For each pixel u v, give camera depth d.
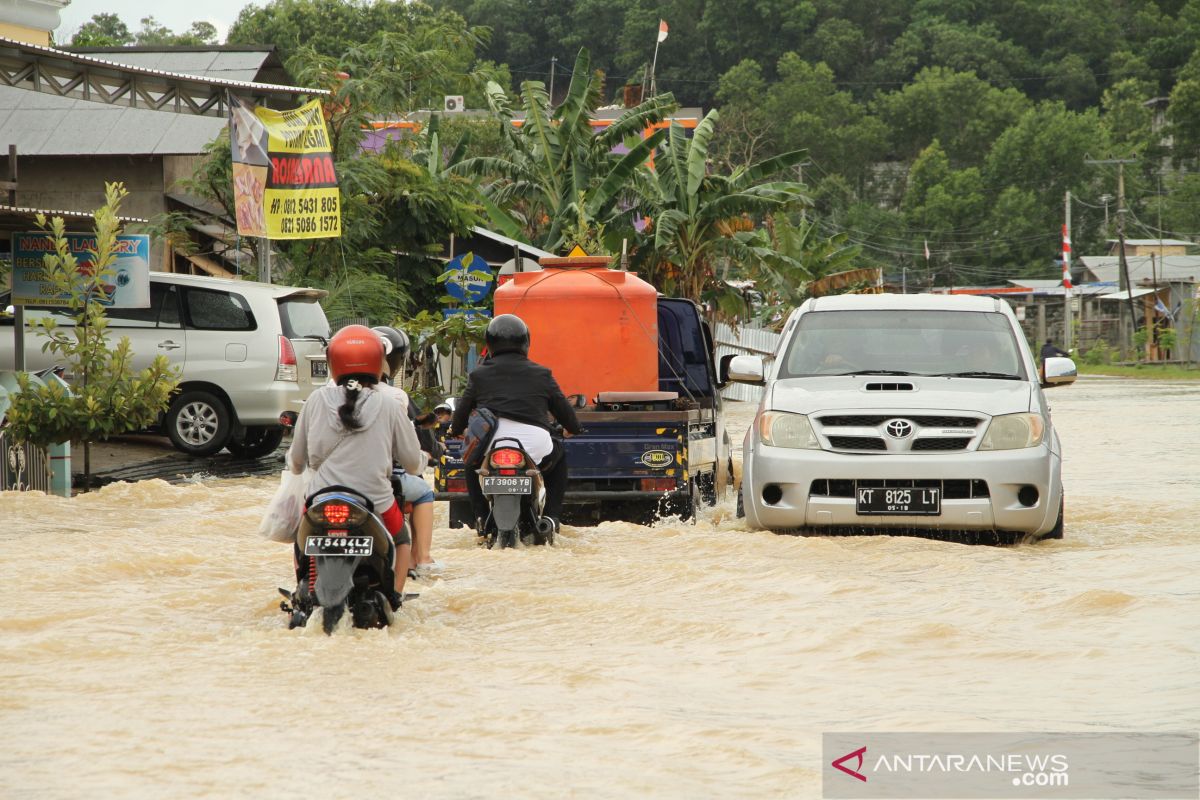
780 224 119.88
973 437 24.83
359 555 15.99
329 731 11.73
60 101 68.50
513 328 24.73
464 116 118.88
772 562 22.08
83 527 27.30
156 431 42.75
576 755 10.94
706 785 10.07
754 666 14.63
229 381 42.19
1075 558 22.95
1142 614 17.23
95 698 12.98
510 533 23.64
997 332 28.36
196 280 42.66
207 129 66.88
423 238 68.31
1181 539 25.91
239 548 24.02
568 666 14.57
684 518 28.52
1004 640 15.86
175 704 12.74
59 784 10.11
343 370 17.05
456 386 61.50
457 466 27.92
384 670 14.32
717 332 98.38
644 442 27.69
